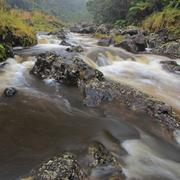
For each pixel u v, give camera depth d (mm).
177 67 15078
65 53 15180
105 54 16812
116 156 6109
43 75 11000
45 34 27281
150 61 17266
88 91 9422
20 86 10227
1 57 12438
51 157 5680
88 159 5645
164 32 26312
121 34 27734
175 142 7191
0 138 6422
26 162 5551
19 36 16531
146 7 37688
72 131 7059
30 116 7727
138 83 12391
